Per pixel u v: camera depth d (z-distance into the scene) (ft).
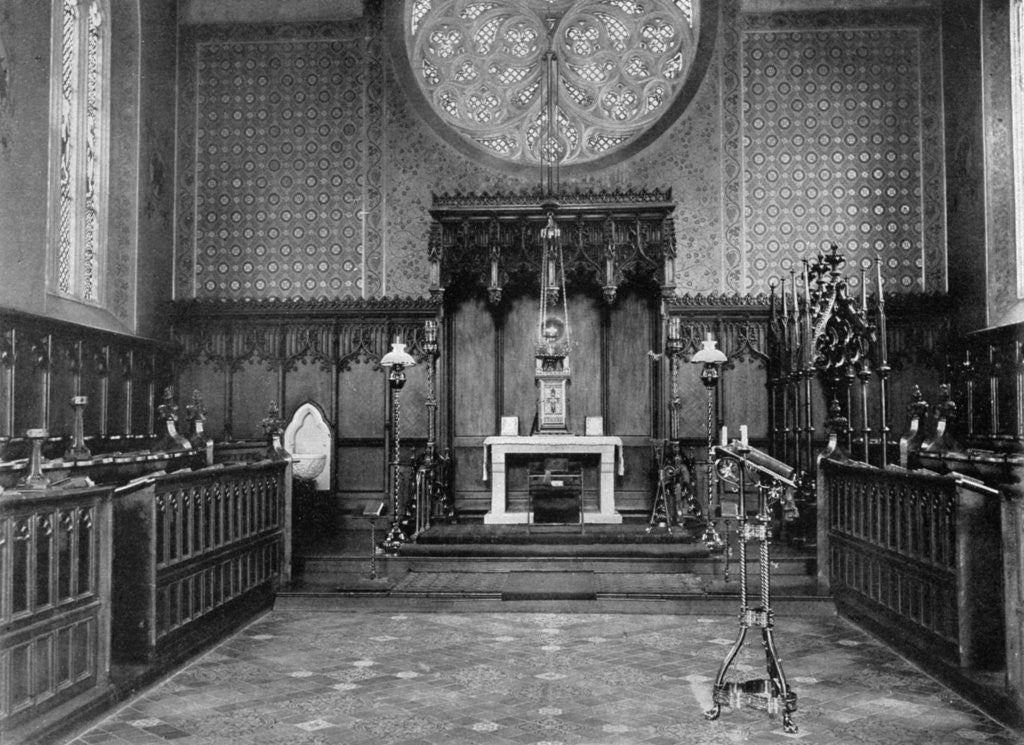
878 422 48.91
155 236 50.08
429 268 50.83
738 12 52.85
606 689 23.53
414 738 19.93
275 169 53.16
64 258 43.11
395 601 33.71
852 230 51.75
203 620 28.07
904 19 52.01
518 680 24.39
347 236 52.80
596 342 51.06
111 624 23.27
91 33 45.52
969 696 22.41
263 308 51.13
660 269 47.42
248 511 32.42
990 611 23.35
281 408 50.96
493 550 38.24
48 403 37.04
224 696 23.02
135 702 22.48
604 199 48.37
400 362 40.37
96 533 22.16
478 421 50.96
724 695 21.34
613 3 54.29
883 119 52.01
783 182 52.21
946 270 51.08
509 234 47.91
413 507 43.14
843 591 33.17
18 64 35.19
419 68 54.13
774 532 43.16
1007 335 43.45
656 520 43.55
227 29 53.42
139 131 47.73
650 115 53.62
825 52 52.42
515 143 53.72
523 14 54.54
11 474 28.53
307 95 53.36
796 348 43.91
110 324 45.03
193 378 51.37
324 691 23.43
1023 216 45.65
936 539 25.16
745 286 51.88
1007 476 28.63
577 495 42.70
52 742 19.21
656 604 32.89
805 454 46.96
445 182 52.80
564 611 33.04
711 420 41.14
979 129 47.09
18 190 35.32
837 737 20.01
